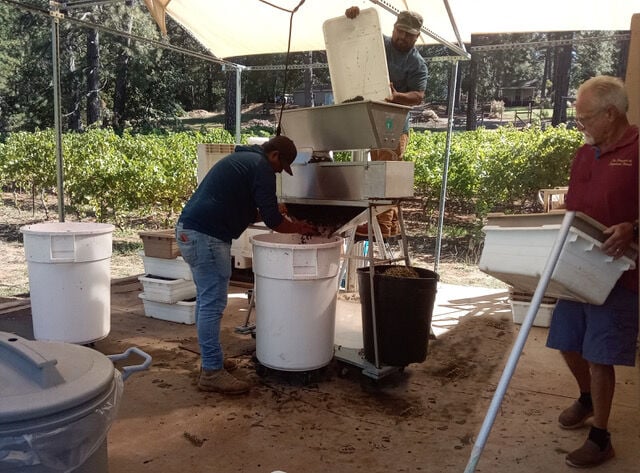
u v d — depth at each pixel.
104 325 3.80
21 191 14.72
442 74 37.25
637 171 2.33
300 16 5.69
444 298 5.66
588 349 2.47
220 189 3.17
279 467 2.50
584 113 2.40
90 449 1.63
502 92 42.00
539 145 9.26
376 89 3.92
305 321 3.28
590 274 2.21
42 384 1.55
